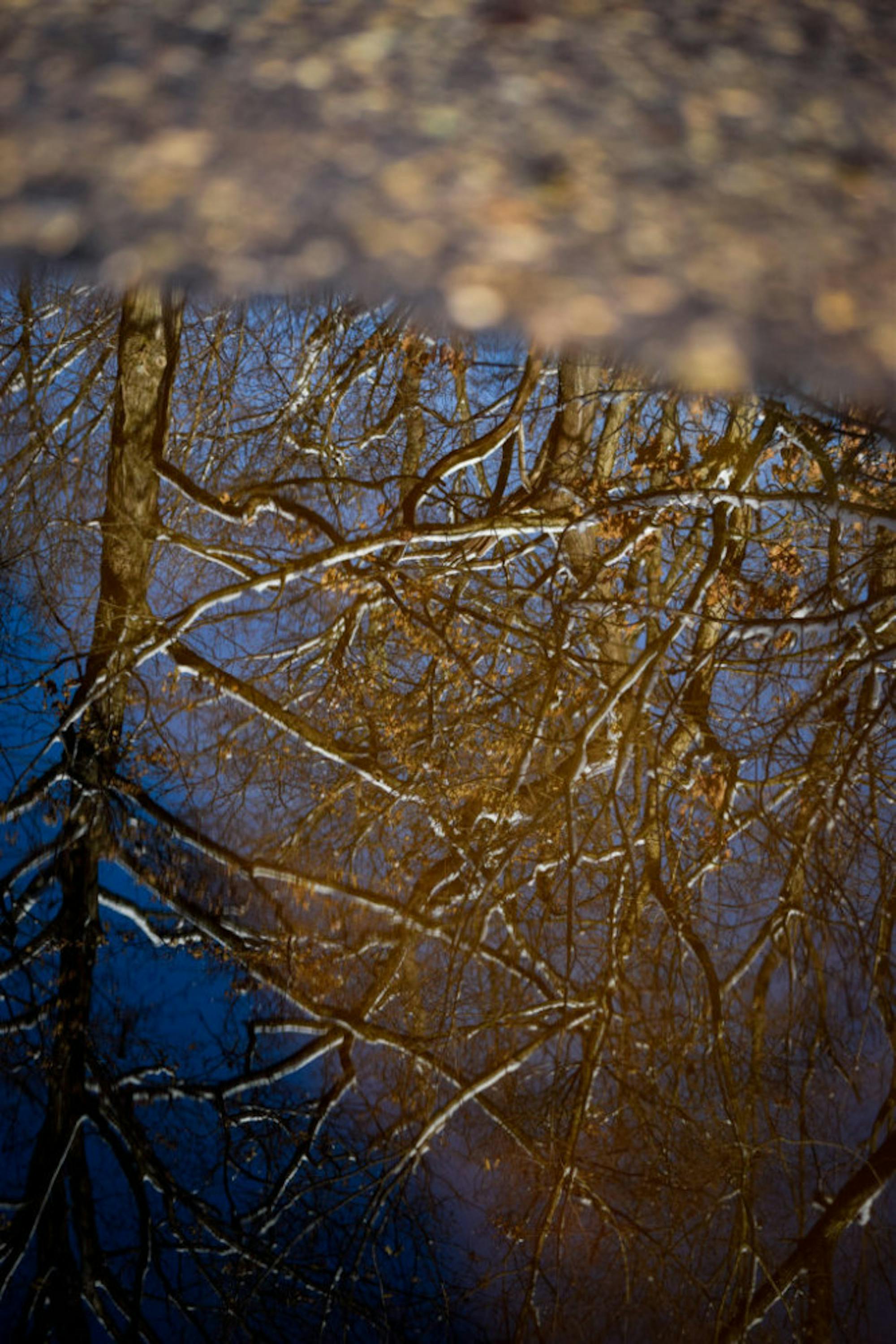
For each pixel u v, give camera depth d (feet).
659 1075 75.36
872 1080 74.64
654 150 73.97
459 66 75.46
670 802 80.84
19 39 75.51
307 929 78.89
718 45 76.95
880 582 82.99
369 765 82.58
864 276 72.38
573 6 77.71
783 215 73.10
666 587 86.89
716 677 83.46
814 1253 72.18
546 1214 73.10
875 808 78.54
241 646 86.07
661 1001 76.69
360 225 72.28
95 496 89.92
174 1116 75.10
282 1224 73.36
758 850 79.66
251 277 71.51
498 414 90.89
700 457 88.02
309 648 85.56
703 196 73.26
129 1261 72.69
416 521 88.48
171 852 80.84
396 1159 74.28
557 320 71.31
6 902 79.46
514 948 78.28
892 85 76.38
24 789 81.87
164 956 78.28
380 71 75.15
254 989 77.66
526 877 79.77
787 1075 75.10
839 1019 75.61
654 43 76.74
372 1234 73.20
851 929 77.00
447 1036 76.38
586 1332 71.82
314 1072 75.82
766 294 71.97
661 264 72.13
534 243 72.18
